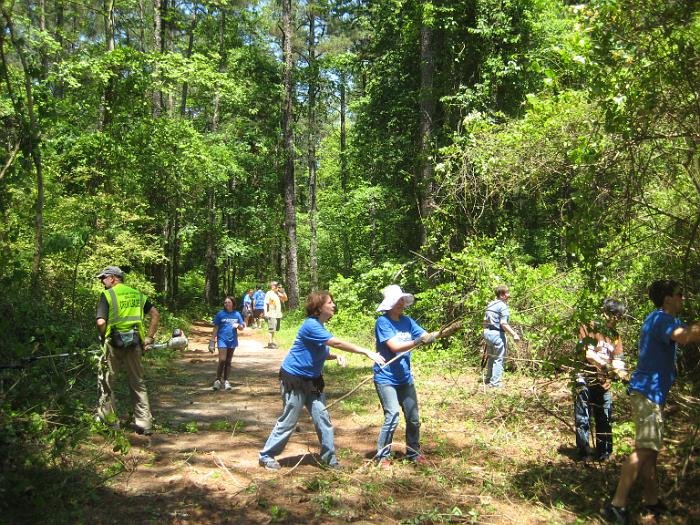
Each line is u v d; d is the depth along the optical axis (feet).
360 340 54.19
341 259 132.46
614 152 17.42
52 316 27.66
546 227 36.29
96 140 50.78
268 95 106.73
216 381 33.32
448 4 50.70
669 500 15.12
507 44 50.19
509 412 23.49
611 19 15.44
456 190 35.76
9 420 16.31
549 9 45.42
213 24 99.50
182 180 64.59
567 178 26.50
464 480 17.72
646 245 21.43
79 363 22.71
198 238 103.40
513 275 32.42
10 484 14.92
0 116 29.37
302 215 134.00
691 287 19.06
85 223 45.85
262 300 84.23
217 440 22.34
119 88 54.54
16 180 29.32
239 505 15.62
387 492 16.72
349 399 29.84
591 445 20.40
